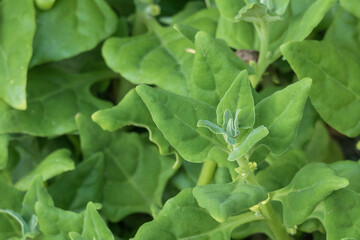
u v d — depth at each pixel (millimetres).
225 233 624
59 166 703
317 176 590
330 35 719
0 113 730
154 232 606
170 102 586
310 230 669
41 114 746
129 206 739
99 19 767
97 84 812
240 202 550
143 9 788
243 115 582
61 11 759
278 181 683
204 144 595
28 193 672
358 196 596
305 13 681
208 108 596
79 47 753
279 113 585
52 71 778
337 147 790
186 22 768
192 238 617
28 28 729
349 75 668
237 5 657
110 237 604
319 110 659
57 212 643
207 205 549
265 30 659
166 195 761
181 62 730
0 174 745
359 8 686
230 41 729
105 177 739
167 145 645
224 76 602
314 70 651
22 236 667
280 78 792
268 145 590
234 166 616
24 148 778
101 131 734
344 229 592
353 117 667
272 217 624
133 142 745
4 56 729
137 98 637
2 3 748
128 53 740
